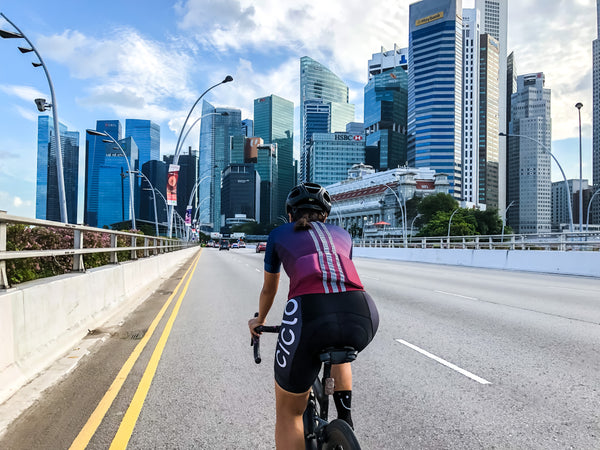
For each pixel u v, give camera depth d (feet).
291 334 6.86
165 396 13.55
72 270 21.91
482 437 10.70
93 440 10.55
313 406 7.86
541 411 12.30
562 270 65.16
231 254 172.96
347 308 6.88
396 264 91.25
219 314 28.78
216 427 11.34
